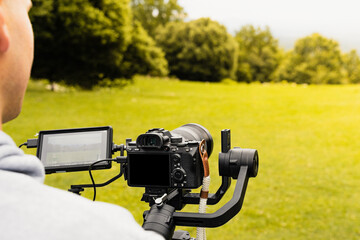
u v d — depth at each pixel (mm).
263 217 6500
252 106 24031
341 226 6289
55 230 426
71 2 22578
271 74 80875
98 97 23156
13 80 505
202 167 1428
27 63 518
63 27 22797
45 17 22203
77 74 24266
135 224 495
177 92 30484
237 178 1560
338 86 39281
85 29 22641
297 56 77125
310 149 12945
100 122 16031
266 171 9719
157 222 1099
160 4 70125
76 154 1606
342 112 21766
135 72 27188
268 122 18609
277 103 25547
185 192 1692
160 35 62375
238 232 5797
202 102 25203
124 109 20219
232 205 1229
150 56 27750
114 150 1636
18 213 428
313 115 20875
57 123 15016
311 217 6625
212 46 61375
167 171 1399
